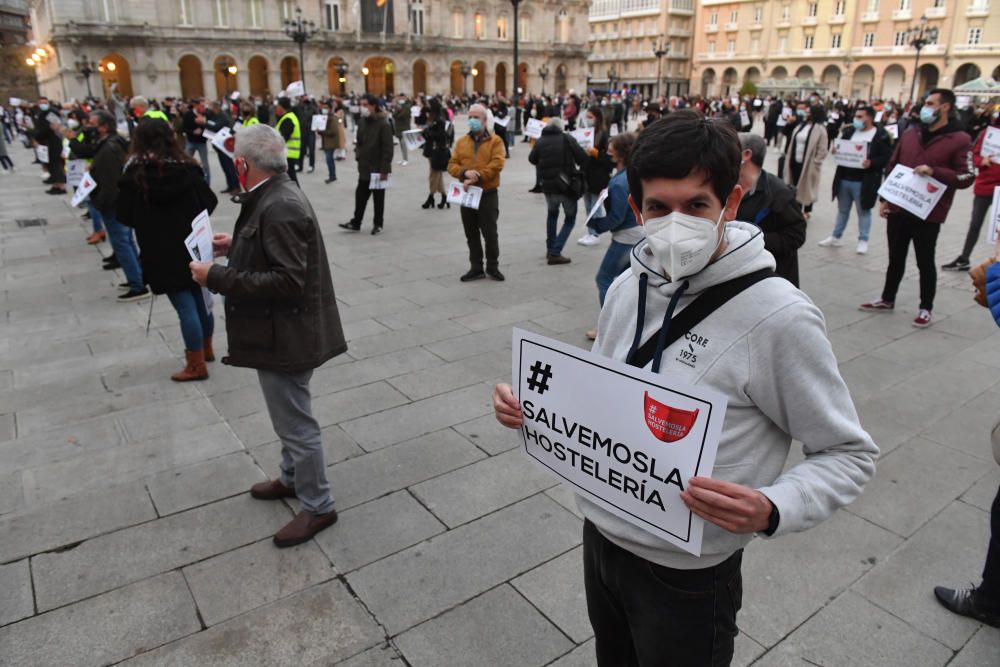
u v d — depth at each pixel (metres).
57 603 2.75
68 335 5.80
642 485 1.38
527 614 2.69
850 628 2.60
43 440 4.04
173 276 4.55
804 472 1.29
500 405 1.64
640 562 1.47
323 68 58.06
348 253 8.56
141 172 4.32
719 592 1.44
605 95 42.25
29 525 3.24
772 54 71.94
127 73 55.84
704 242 1.24
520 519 3.29
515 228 10.16
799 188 10.06
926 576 2.88
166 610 2.71
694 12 80.12
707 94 80.19
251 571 2.94
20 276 7.61
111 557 3.03
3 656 2.49
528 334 1.54
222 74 54.97
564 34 71.25
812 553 3.03
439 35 62.47
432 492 3.51
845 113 24.23
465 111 47.84
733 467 1.32
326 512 3.20
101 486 3.57
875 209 11.68
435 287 7.12
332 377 4.89
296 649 2.52
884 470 3.68
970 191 14.43
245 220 2.93
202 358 4.86
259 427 4.20
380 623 2.64
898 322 5.98
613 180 5.20
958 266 7.73
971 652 2.49
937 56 60.03
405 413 4.35
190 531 3.21
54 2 48.94
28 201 12.80
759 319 1.27
